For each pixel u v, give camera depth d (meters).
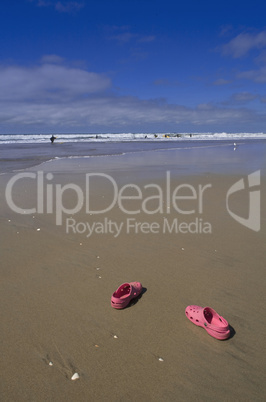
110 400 2.09
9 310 3.09
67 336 2.71
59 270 3.95
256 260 4.20
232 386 2.21
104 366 2.38
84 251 4.55
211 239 5.01
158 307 3.14
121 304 3.07
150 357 2.47
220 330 2.62
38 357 2.47
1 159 18.36
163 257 4.32
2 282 3.64
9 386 2.20
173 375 2.29
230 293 3.38
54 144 38.91
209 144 37.03
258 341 2.65
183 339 2.67
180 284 3.59
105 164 15.81
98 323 2.89
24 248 4.66
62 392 2.15
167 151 25.34
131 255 4.40
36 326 2.84
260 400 2.10
